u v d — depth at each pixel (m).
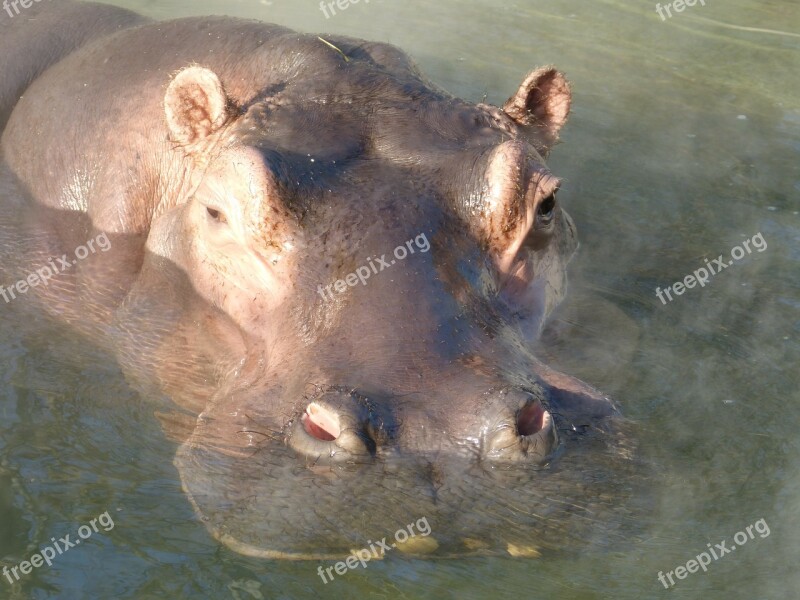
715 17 14.61
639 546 5.00
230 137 6.68
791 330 7.27
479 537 4.53
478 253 5.81
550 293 6.63
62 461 5.66
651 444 5.79
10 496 5.40
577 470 4.86
